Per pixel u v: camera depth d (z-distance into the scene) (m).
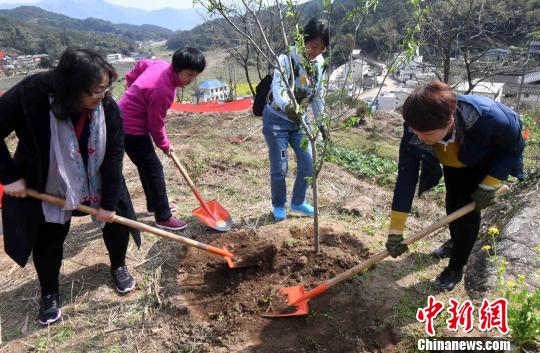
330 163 6.47
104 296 3.34
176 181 5.48
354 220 4.30
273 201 4.23
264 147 7.15
